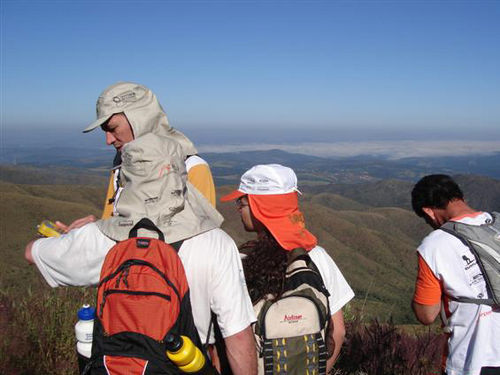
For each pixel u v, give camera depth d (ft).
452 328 9.04
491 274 8.48
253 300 7.18
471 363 8.59
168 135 9.02
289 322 6.88
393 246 417.90
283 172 7.67
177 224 6.53
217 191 369.30
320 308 7.03
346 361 13.48
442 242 8.90
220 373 7.38
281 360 6.74
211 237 6.63
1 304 12.24
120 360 5.70
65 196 447.42
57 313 12.28
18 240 248.52
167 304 5.85
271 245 7.41
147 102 8.75
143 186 6.52
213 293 6.41
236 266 6.70
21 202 297.33
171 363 5.76
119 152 9.18
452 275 8.74
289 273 7.41
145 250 6.16
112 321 5.86
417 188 9.80
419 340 14.53
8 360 10.46
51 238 7.25
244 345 6.37
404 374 12.97
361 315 15.43
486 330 8.54
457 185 9.46
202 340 6.58
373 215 590.14
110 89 8.67
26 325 11.80
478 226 8.87
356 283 313.12
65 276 6.91
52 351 11.51
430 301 9.05
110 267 6.18
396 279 339.77
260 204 7.52
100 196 472.44
